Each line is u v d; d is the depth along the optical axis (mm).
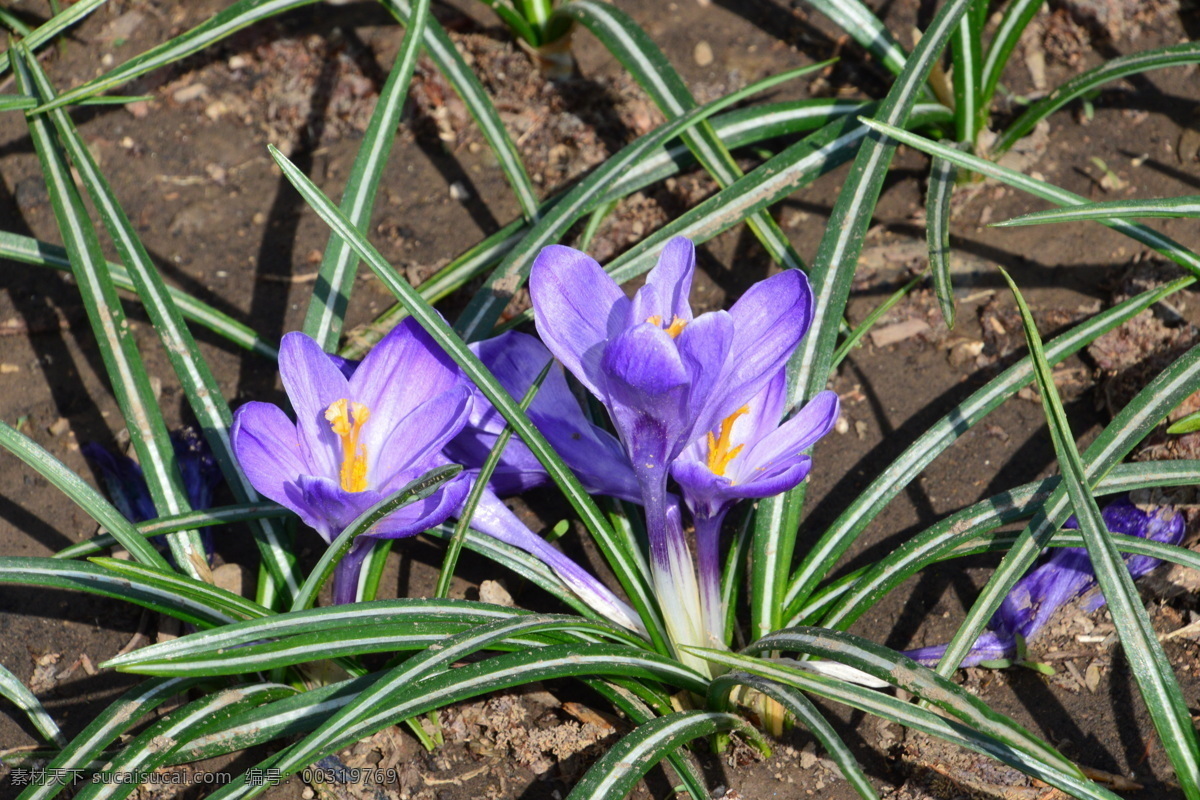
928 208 943
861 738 895
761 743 884
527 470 898
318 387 874
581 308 857
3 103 929
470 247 1005
